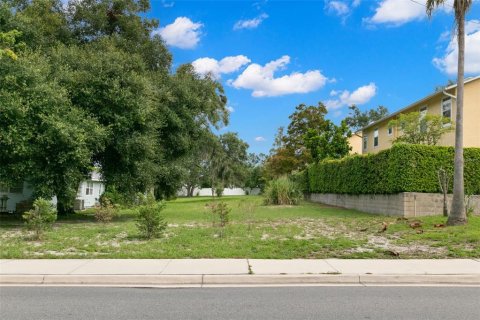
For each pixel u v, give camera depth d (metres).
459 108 14.61
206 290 7.44
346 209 25.75
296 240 11.92
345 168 26.61
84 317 5.77
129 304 6.46
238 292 7.29
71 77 18.19
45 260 9.47
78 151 16.69
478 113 24.05
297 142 47.03
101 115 18.86
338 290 7.45
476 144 23.89
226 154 74.31
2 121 15.80
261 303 6.54
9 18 19.38
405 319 5.71
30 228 12.59
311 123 46.69
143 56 25.59
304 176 38.66
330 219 18.67
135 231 14.23
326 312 6.04
